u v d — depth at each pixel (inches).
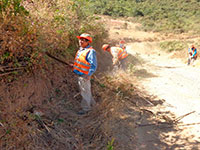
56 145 119.0
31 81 146.8
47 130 126.5
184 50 604.1
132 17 1620.3
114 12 1608.0
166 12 1839.3
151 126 153.7
